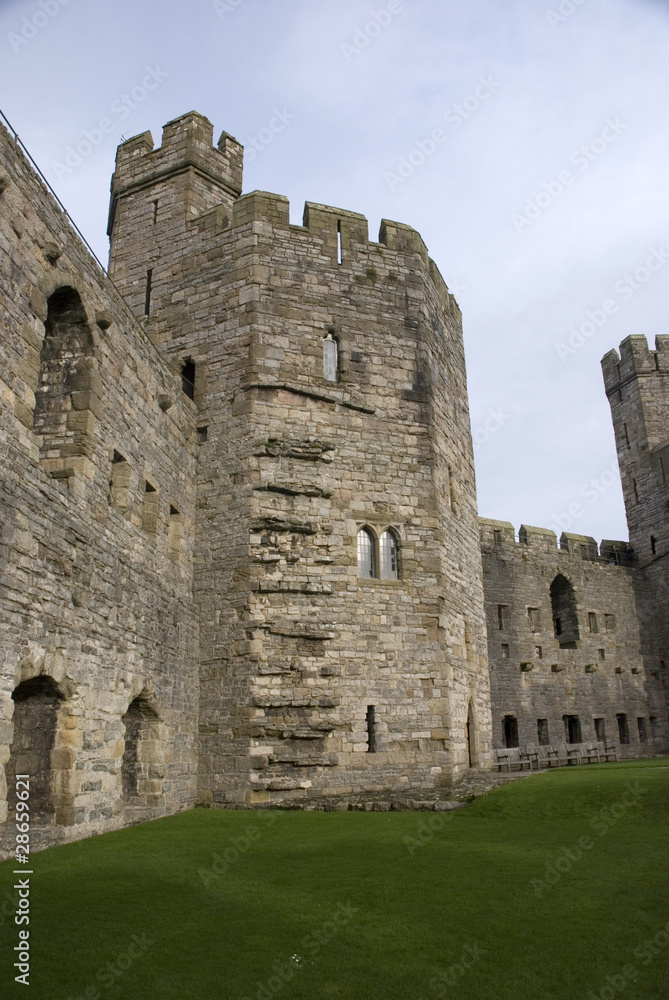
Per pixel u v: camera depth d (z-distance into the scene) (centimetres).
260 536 1973
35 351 1273
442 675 2031
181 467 1977
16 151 1255
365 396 2194
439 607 2089
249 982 693
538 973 713
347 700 1919
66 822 1279
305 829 1427
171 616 1802
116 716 1484
